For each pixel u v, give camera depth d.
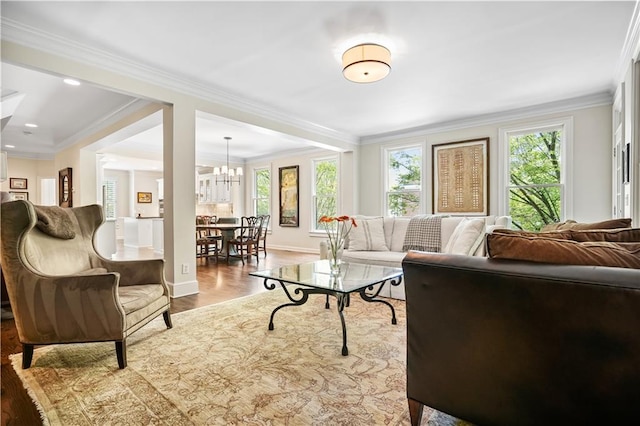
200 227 6.27
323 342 2.33
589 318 1.02
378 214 6.32
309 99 4.30
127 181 10.59
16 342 2.34
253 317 2.87
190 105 3.72
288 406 1.57
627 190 3.00
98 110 4.53
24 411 1.53
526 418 1.15
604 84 3.81
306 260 6.20
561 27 2.62
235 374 1.87
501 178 4.95
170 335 2.45
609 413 1.01
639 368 0.96
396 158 6.20
